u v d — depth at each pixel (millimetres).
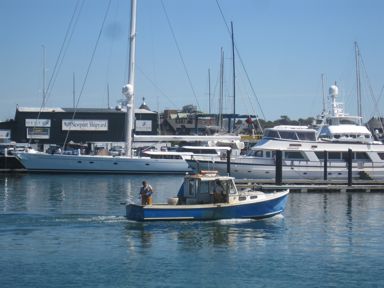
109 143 107562
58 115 106312
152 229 35094
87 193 54969
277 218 40281
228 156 62250
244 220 38406
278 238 33625
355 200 51188
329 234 35000
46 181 67438
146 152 79062
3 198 50281
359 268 27344
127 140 76875
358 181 60219
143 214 36562
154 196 53156
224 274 26172
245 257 29141
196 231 34844
